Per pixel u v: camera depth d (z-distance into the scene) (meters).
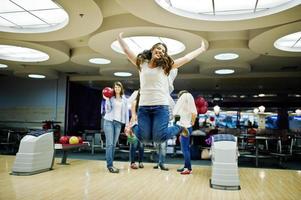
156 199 3.40
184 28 5.96
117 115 5.28
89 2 4.79
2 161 6.18
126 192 3.71
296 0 4.71
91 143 11.62
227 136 4.55
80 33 6.47
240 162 9.37
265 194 3.75
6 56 9.59
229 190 3.96
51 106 13.38
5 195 3.41
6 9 5.71
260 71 11.70
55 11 5.72
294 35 6.86
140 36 6.65
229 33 7.34
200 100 6.00
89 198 3.38
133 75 12.26
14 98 13.90
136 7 4.96
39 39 7.14
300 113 15.05
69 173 5.04
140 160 5.89
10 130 11.93
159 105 2.21
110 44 7.39
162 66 2.24
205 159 9.15
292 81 12.88
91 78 13.69
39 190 3.71
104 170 5.42
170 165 6.34
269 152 9.52
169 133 2.21
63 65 11.52
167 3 5.02
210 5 5.13
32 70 11.62
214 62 9.47
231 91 16.91
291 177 5.06
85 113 15.62
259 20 5.44
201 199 3.44
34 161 4.89
